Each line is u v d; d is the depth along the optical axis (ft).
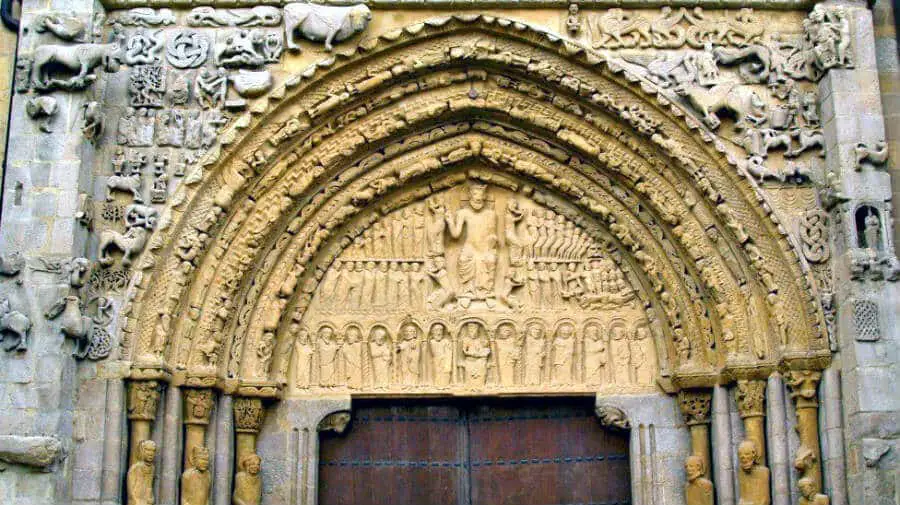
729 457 66.44
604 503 69.26
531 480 69.97
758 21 68.59
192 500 64.44
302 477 68.18
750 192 66.33
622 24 68.28
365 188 70.33
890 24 70.38
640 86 67.46
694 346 68.18
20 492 60.29
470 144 70.90
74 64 64.69
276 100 66.90
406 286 70.85
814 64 67.51
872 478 61.05
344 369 69.82
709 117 66.85
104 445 63.00
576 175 70.74
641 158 69.15
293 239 69.46
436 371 69.77
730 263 67.36
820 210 66.13
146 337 64.69
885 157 65.00
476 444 70.64
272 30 67.97
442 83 69.62
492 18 67.87
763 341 66.13
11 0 69.36
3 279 62.75
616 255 70.90
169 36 67.77
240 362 67.82
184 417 65.82
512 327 70.44
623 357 69.92
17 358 61.62
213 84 66.95
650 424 68.90
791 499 64.44
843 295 64.13
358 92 68.28
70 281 62.69
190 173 66.13
